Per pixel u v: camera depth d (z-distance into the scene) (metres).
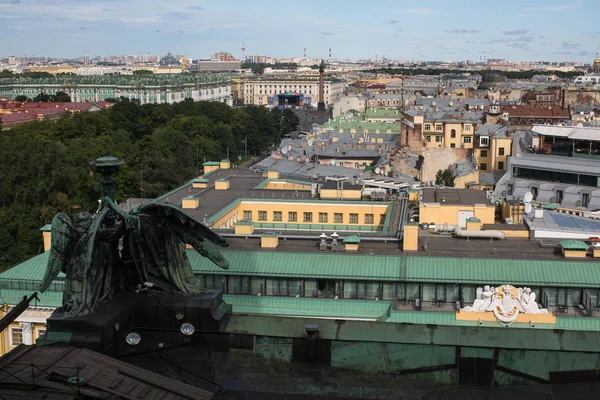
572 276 86.94
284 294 90.38
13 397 36.72
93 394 37.88
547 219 121.06
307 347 47.78
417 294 89.06
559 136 192.75
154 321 48.53
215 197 140.62
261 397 43.47
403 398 44.09
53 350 41.75
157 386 40.38
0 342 96.12
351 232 123.19
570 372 47.19
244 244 98.94
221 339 48.25
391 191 158.00
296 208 134.38
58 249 45.56
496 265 89.00
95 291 46.94
